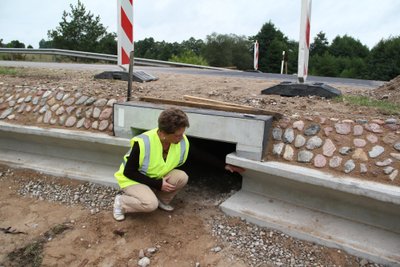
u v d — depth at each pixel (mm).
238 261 3383
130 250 3547
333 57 53938
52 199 4531
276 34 57406
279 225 3643
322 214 3705
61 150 5184
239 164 3885
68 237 3787
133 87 6070
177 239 3650
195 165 5094
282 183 3844
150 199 3650
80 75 7711
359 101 4945
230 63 50969
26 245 3736
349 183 3328
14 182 4938
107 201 4355
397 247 3242
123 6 6000
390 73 42156
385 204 3270
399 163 3406
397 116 4145
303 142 3875
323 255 3357
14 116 5512
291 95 5434
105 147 4699
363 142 3672
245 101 5105
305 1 5109
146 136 3568
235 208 3928
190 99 4781
